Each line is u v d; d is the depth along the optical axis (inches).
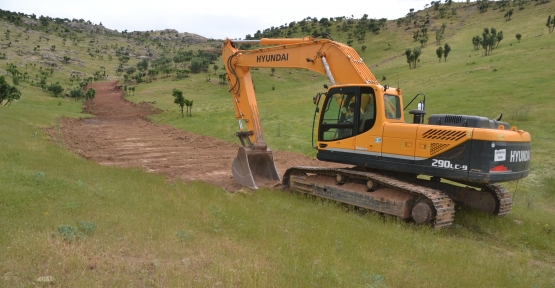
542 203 533.0
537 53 2091.5
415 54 2987.2
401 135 374.9
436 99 1397.6
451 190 426.3
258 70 4515.3
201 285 181.0
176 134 1101.1
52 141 757.9
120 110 2080.5
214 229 276.7
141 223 261.3
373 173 406.3
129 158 712.4
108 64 5851.4
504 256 308.7
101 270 186.9
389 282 219.6
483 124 357.7
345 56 426.6
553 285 249.6
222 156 751.1
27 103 2181.3
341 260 243.8
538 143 771.4
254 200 407.2
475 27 5083.7
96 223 248.1
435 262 263.4
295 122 1179.9
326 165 689.0
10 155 451.8
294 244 265.6
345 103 416.8
